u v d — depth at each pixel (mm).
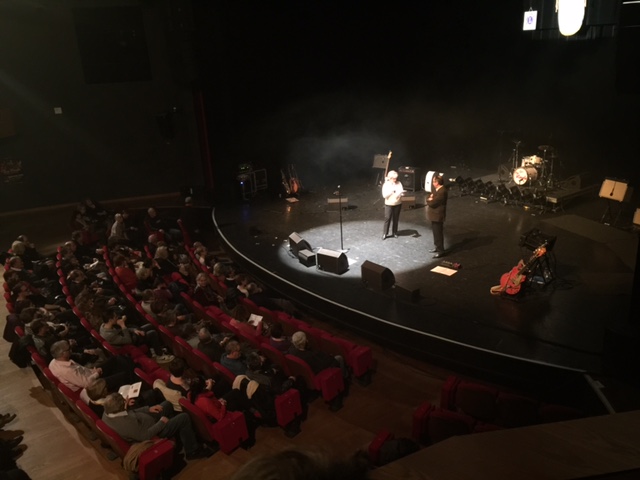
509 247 10648
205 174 15625
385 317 8406
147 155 15688
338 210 13602
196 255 11102
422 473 812
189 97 15328
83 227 12773
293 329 8109
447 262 10039
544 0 12172
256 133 15508
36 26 14008
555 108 14422
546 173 13422
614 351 6406
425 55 15977
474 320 8086
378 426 6590
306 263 10562
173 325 7738
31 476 5734
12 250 10773
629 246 10297
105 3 14211
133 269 10078
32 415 6723
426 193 14516
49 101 14578
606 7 10977
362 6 15297
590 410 6336
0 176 14625
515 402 5887
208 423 5867
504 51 14938
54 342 7086
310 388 6879
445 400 6512
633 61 8406
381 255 10703
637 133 13078
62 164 15125
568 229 11336
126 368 6816
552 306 8297
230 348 6754
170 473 5781
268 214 13664
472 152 16391
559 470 821
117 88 14969
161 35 14836
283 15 14758
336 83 15914
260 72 15039
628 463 840
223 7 14117
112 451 5930
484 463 839
